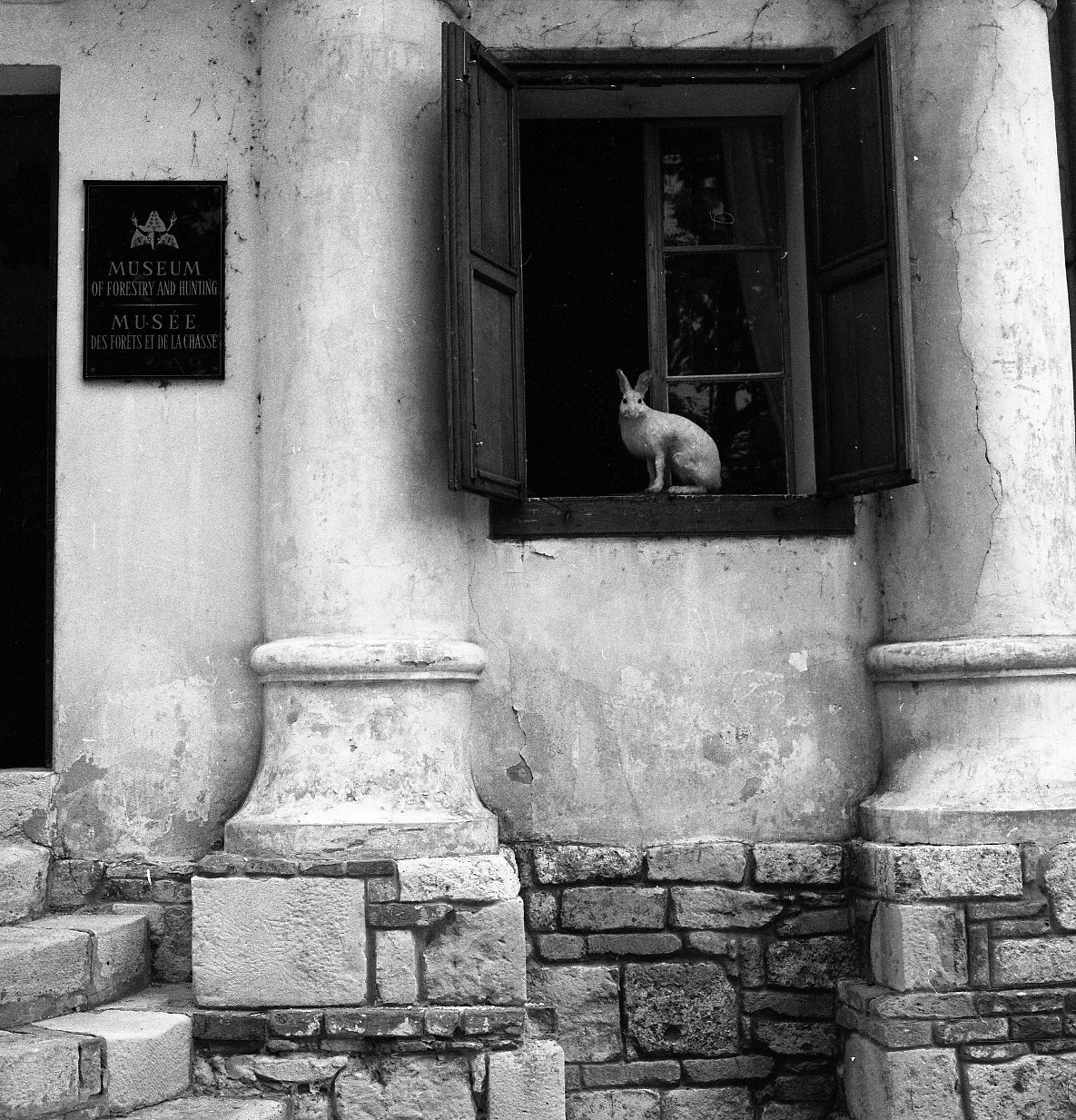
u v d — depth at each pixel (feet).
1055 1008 14.83
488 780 16.42
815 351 17.15
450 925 14.53
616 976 16.12
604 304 18.15
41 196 20.45
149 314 16.79
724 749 16.61
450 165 15.44
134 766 16.31
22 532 20.62
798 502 16.94
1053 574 16.20
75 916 15.85
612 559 16.76
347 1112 14.16
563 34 17.31
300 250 16.20
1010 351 16.37
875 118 16.25
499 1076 14.24
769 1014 16.14
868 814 16.22
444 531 16.22
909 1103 14.60
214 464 16.67
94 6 17.16
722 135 18.43
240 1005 14.42
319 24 16.44
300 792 15.17
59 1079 12.62
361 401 15.89
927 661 15.97
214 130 17.06
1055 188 17.01
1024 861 15.06
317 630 15.67
